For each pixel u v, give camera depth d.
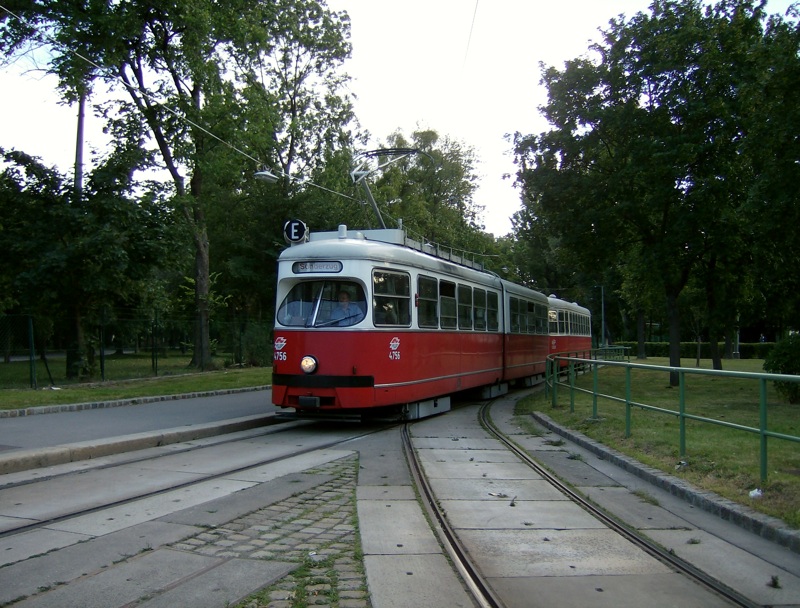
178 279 44.66
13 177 21.33
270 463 8.91
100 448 9.29
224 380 23.81
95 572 4.66
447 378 14.79
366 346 11.75
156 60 26.72
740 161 18.67
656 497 7.03
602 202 22.00
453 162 51.41
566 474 8.27
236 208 38.91
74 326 22.22
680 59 19.89
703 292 27.39
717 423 7.53
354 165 37.72
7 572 4.64
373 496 7.04
